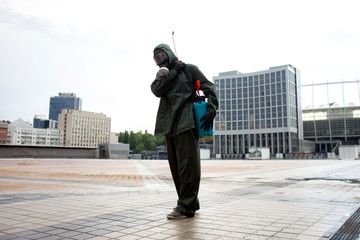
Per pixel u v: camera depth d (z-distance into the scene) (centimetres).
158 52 309
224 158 6412
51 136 17512
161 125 306
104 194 512
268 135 8362
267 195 478
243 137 8750
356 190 547
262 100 8569
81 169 1466
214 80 9338
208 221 276
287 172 1162
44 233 238
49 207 371
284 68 8225
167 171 1301
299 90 8900
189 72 306
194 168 291
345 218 290
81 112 18038
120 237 222
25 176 995
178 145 292
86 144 18075
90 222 279
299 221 275
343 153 4566
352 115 9181
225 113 9100
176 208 298
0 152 4159
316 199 429
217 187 613
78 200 434
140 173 1152
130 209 350
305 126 9819
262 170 1344
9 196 486
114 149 5088
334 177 882
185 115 288
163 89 299
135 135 15562
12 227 261
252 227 252
